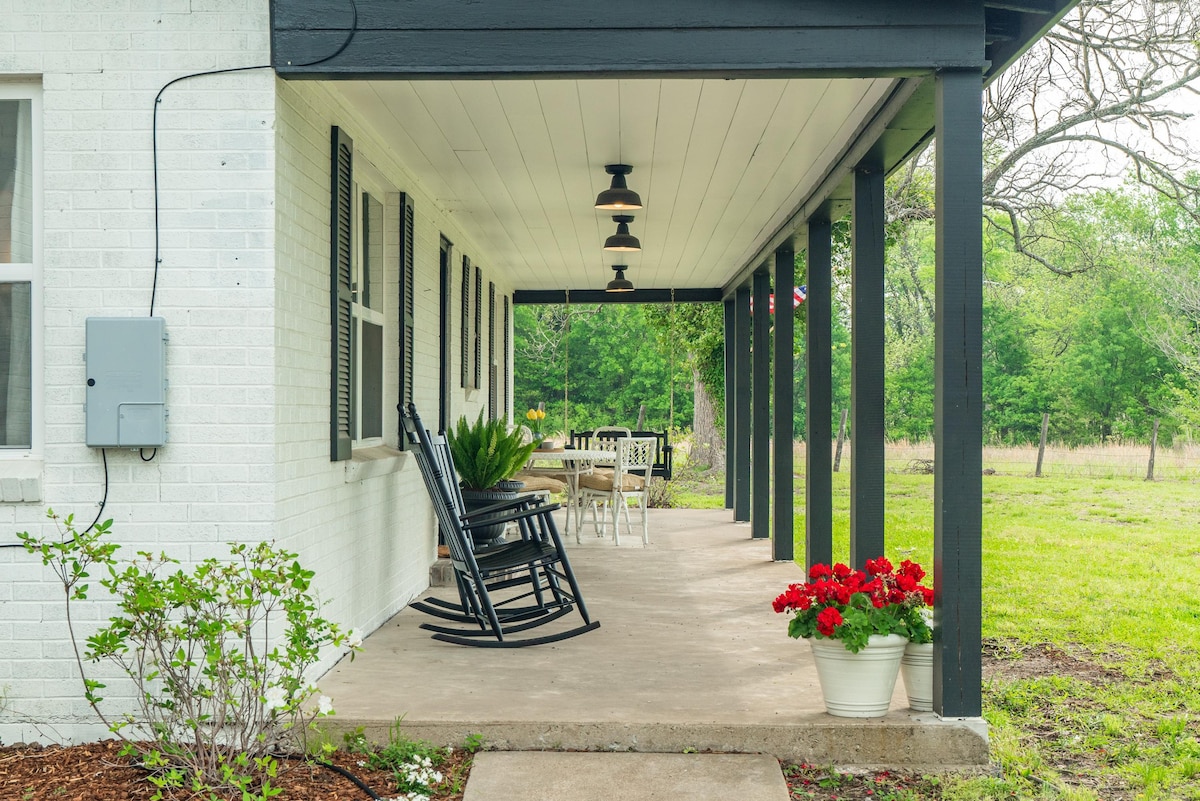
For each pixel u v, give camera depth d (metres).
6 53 3.86
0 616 3.85
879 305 5.34
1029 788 3.63
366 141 5.14
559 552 5.45
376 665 4.62
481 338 9.49
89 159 3.86
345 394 4.83
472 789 3.38
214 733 3.41
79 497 3.85
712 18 3.76
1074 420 21.00
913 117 4.37
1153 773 3.95
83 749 3.78
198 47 3.85
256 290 3.86
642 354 27.88
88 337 3.78
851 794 3.46
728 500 12.16
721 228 7.92
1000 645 6.63
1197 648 6.58
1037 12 3.71
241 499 3.86
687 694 4.12
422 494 6.71
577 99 4.66
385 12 3.81
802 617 3.87
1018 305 21.50
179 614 3.92
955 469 3.70
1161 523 13.19
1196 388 19.97
